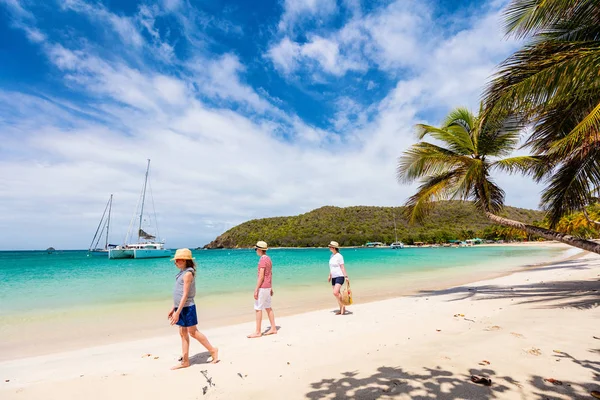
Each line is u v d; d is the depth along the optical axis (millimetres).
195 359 4551
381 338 5098
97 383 3662
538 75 5414
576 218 30625
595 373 3254
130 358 4793
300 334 5766
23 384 3748
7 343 5922
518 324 5371
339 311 8039
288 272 20156
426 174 9617
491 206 9570
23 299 10617
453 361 3781
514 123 8422
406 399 2900
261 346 5047
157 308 9133
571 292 8266
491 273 17484
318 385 3342
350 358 4164
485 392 2957
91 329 6926
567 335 4520
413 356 4055
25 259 47969
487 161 9195
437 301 8703
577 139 5215
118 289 13062
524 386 3045
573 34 6148
